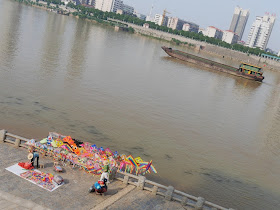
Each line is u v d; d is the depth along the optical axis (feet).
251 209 67.92
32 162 51.75
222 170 86.43
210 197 69.41
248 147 110.11
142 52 349.41
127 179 54.24
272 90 267.39
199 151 97.19
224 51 635.66
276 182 85.40
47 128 88.99
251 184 80.94
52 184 48.65
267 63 590.96
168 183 71.72
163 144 96.68
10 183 46.32
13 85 122.21
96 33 463.83
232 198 71.15
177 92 178.29
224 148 104.58
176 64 306.55
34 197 44.42
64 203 44.80
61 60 193.06
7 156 54.34
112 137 93.35
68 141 56.70
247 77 305.32
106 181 48.70
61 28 412.16
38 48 215.92
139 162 56.75
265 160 100.58
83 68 185.06
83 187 50.08
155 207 49.21
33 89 123.03
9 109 97.25
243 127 134.00
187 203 51.70
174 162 84.94
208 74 284.82
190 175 78.89
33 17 480.23
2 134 59.57
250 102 193.47
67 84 140.87
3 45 197.16
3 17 373.40
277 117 165.48
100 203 46.91
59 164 55.47
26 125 87.86
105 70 195.31
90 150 56.08
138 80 188.24
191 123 124.57
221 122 134.92
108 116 111.14
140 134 100.78
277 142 121.90
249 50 648.38
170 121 121.29
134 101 138.62
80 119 102.12
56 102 113.70
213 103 169.27
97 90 142.51
